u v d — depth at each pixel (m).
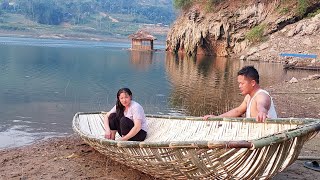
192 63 36.19
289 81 20.94
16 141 8.76
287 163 5.03
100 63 33.31
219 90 18.44
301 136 4.74
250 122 6.39
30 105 13.58
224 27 47.34
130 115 6.84
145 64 33.88
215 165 4.79
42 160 7.13
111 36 158.00
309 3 42.53
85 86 19.03
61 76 22.92
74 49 56.56
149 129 7.71
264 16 45.28
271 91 17.70
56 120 11.26
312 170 6.52
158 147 5.06
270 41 41.69
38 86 18.33
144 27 182.00
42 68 27.20
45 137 9.16
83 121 8.20
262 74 26.45
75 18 173.62
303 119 5.67
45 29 152.25
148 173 5.96
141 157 5.54
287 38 40.88
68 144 8.34
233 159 4.69
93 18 185.75
